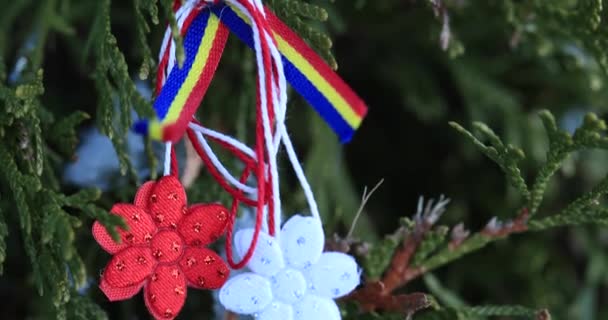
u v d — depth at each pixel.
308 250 0.36
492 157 0.38
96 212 0.35
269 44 0.35
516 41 0.44
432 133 0.51
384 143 0.51
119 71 0.37
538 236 0.50
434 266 0.40
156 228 0.36
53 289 0.36
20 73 0.41
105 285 0.35
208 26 0.36
